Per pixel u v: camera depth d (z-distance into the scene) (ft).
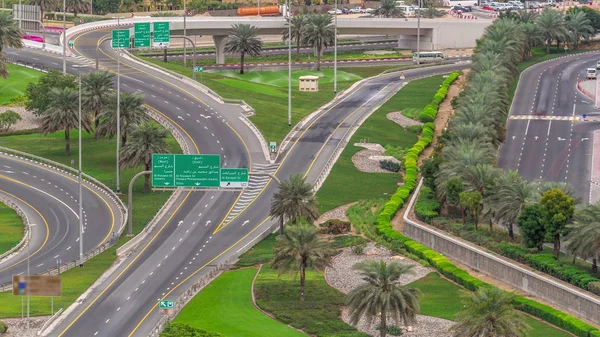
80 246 597.52
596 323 483.92
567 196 549.13
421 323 496.23
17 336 487.61
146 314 520.01
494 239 584.40
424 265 578.25
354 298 480.64
